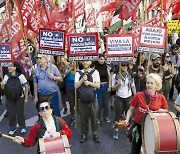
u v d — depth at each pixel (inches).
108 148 289.0
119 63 304.3
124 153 279.0
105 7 386.0
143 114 215.6
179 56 431.5
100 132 326.0
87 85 285.9
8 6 400.2
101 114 376.2
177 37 663.1
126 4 358.3
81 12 400.2
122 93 299.3
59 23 380.8
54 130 190.9
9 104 314.5
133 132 221.3
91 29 423.5
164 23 409.7
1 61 329.7
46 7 418.6
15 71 313.9
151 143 194.7
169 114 195.2
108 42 312.0
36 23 382.9
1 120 369.7
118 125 229.6
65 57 359.9
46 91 310.2
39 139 180.1
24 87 317.1
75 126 334.3
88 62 287.3
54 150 173.8
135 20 478.0
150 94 216.8
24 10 374.9
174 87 464.1
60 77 317.7
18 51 361.4
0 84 356.2
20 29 361.4
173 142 184.7
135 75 350.3
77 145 296.2
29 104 425.1
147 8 466.6
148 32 328.5
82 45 304.0
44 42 314.8
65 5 379.2
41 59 311.1
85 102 287.1
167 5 452.1
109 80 316.8
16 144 302.8
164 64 370.3
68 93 346.9
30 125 348.2
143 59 400.8
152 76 216.5
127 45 310.0
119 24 385.4
